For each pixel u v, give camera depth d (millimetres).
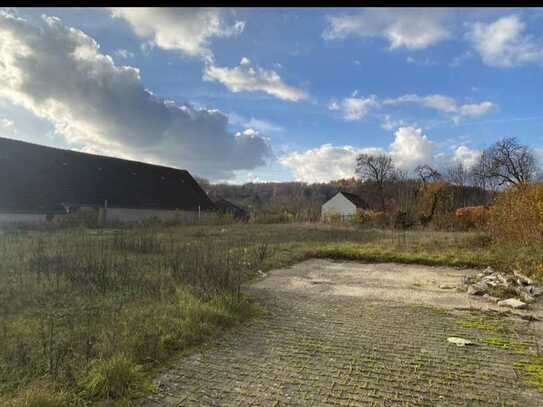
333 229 18609
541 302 5730
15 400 2619
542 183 11523
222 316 4598
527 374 3322
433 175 34875
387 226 21281
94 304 5012
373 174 44188
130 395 2863
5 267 7059
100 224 20484
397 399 2873
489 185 33031
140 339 3689
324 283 7043
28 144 26328
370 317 4977
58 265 7051
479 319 4930
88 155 30062
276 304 5543
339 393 2957
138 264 7504
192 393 2934
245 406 2754
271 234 15641
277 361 3543
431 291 6469
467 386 3092
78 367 3139
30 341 3719
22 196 22719
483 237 11477
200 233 15641
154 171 34812
